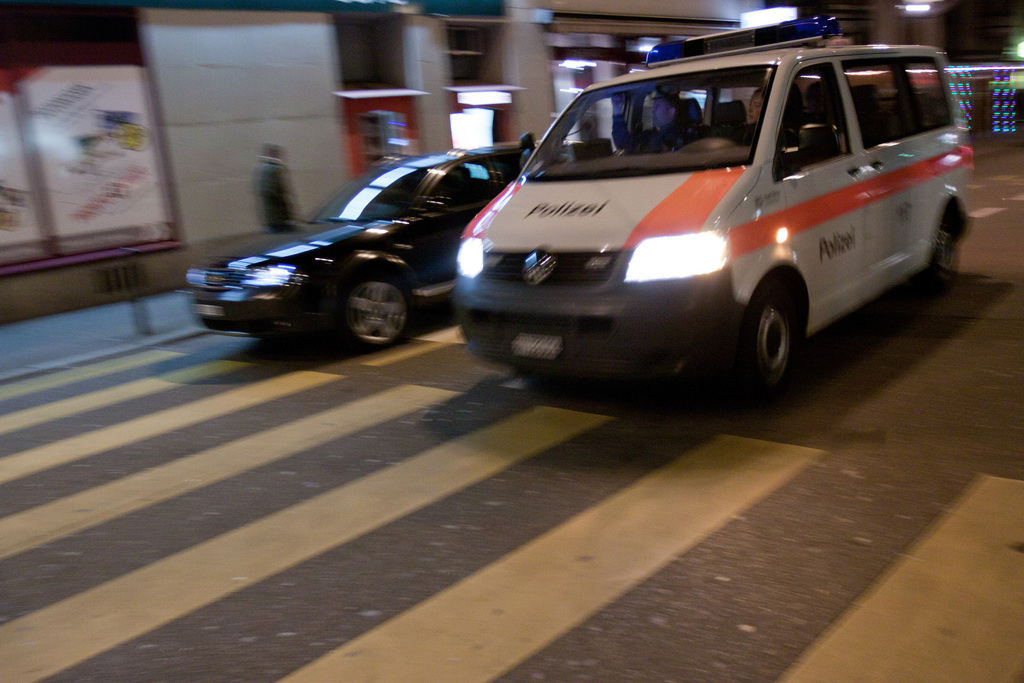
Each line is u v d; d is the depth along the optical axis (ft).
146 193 39.63
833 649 9.27
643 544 11.98
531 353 16.62
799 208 17.17
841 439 15.02
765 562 11.20
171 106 39.75
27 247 36.37
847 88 19.75
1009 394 16.53
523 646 9.82
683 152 17.67
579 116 20.20
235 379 23.71
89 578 12.58
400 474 15.40
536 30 56.90
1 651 10.82
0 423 21.49
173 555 13.05
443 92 51.72
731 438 15.48
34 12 35.78
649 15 65.41
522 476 14.75
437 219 26.99
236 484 15.72
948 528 11.62
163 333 31.22
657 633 9.87
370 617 10.77
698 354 15.46
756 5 77.56
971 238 35.01
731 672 9.05
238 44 41.75
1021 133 106.63
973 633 9.34
